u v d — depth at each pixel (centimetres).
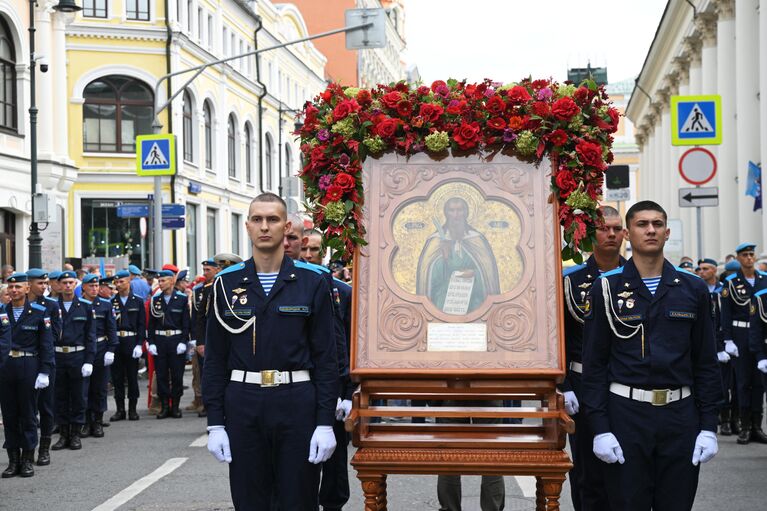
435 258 585
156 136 2234
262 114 5034
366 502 552
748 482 954
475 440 555
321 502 776
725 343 1245
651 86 4653
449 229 589
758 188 2245
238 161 4712
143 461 1145
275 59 5284
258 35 4997
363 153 597
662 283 573
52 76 2827
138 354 1586
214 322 582
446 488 745
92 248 3712
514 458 545
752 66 2506
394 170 598
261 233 579
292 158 5628
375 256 588
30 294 1210
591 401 580
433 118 592
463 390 566
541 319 571
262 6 5072
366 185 597
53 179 2788
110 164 3728
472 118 596
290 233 771
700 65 3406
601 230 643
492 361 565
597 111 599
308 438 573
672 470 571
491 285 579
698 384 577
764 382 1193
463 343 570
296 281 581
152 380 1742
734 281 1244
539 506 603
